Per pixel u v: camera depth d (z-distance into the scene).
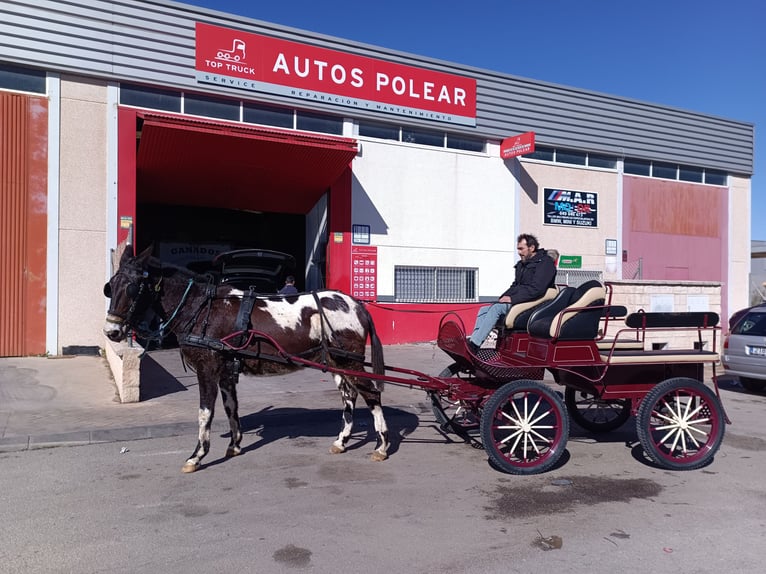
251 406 8.62
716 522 4.63
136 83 12.86
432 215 16.25
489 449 5.67
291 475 5.72
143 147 12.65
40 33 11.98
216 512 4.76
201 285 6.07
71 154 12.34
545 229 17.84
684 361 6.23
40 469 5.83
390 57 15.41
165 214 17.47
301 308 6.25
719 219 20.97
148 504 4.93
